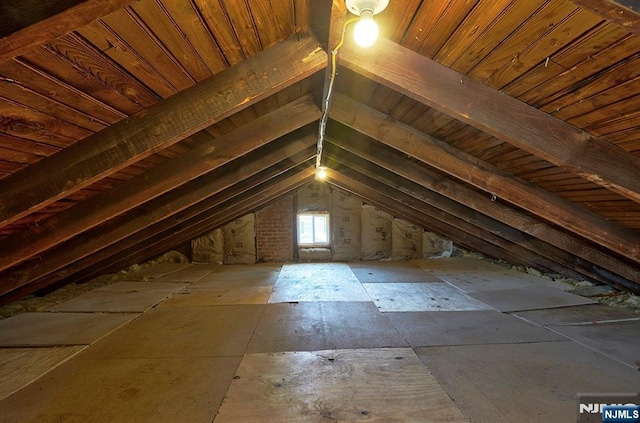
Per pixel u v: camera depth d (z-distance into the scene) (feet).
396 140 7.80
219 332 9.19
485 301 11.97
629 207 6.64
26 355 7.83
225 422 5.32
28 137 4.14
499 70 4.38
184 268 19.24
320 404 5.74
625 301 11.52
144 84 4.26
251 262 21.21
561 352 7.70
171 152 7.13
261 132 7.66
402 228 21.50
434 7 3.55
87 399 6.01
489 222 13.21
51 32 2.33
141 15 3.05
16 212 4.75
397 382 6.42
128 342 8.56
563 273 15.37
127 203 7.30
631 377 6.54
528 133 4.89
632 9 2.45
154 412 5.61
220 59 4.49
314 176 19.02
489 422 5.24
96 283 15.31
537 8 3.13
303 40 4.77
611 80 3.78
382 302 11.97
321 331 9.16
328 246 21.81
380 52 4.61
